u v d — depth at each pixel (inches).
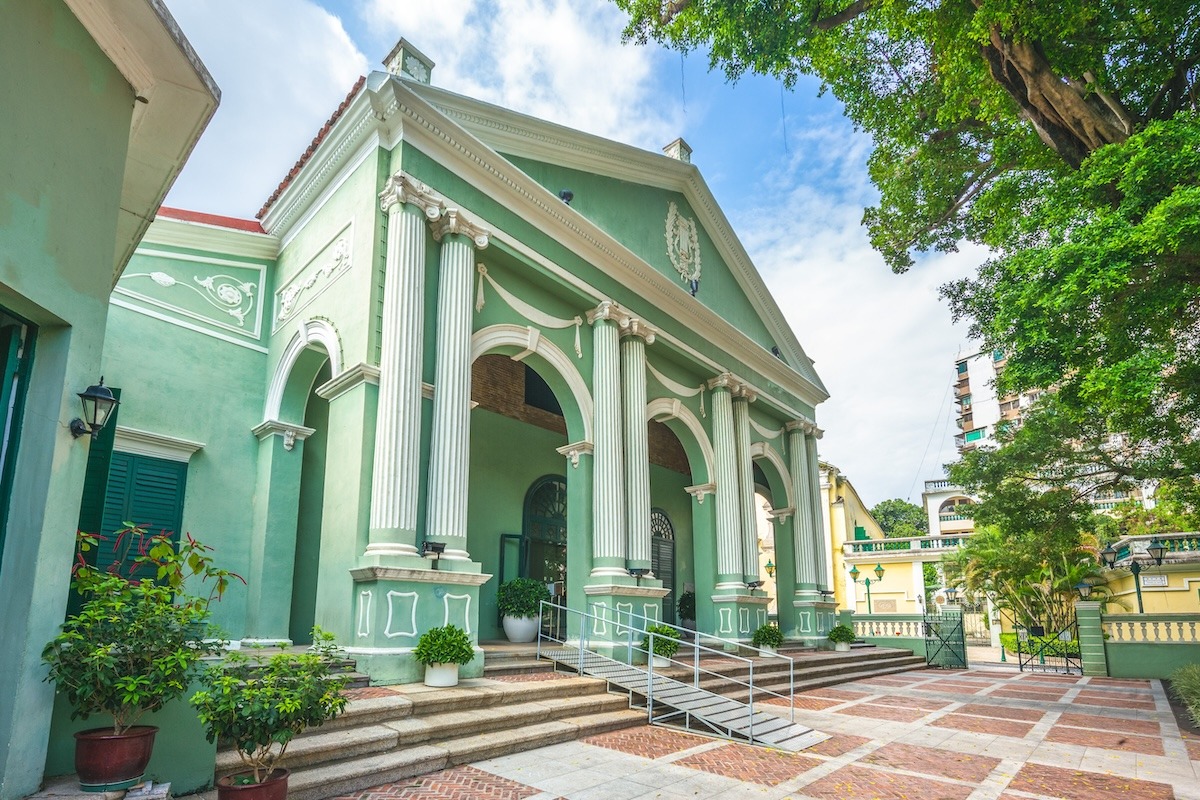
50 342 192.2
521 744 296.0
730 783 263.4
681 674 443.8
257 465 475.8
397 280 387.2
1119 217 290.2
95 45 207.0
